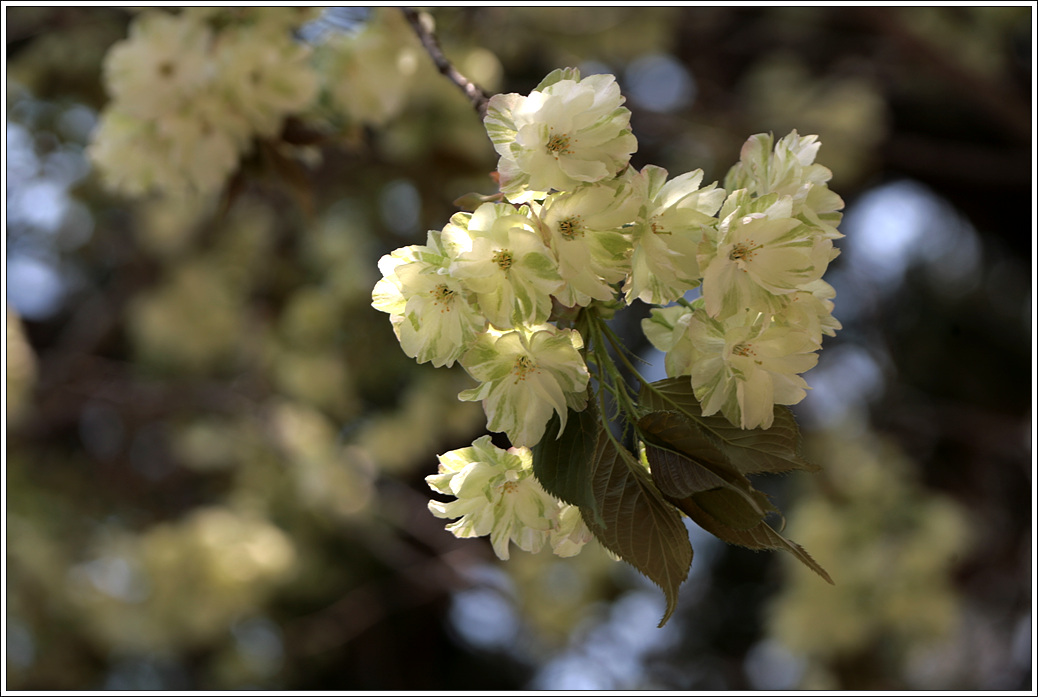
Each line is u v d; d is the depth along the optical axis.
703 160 5.10
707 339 1.02
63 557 4.67
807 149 1.13
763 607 5.93
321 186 4.17
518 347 0.98
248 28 2.06
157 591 4.30
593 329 1.02
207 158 2.04
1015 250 6.80
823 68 5.88
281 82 2.02
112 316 5.25
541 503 1.07
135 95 2.00
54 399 5.00
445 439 4.24
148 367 5.17
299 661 5.72
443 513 1.07
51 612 4.66
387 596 6.21
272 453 4.77
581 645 4.70
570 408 0.98
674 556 0.94
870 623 3.93
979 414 5.81
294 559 4.64
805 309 1.02
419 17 1.47
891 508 4.16
